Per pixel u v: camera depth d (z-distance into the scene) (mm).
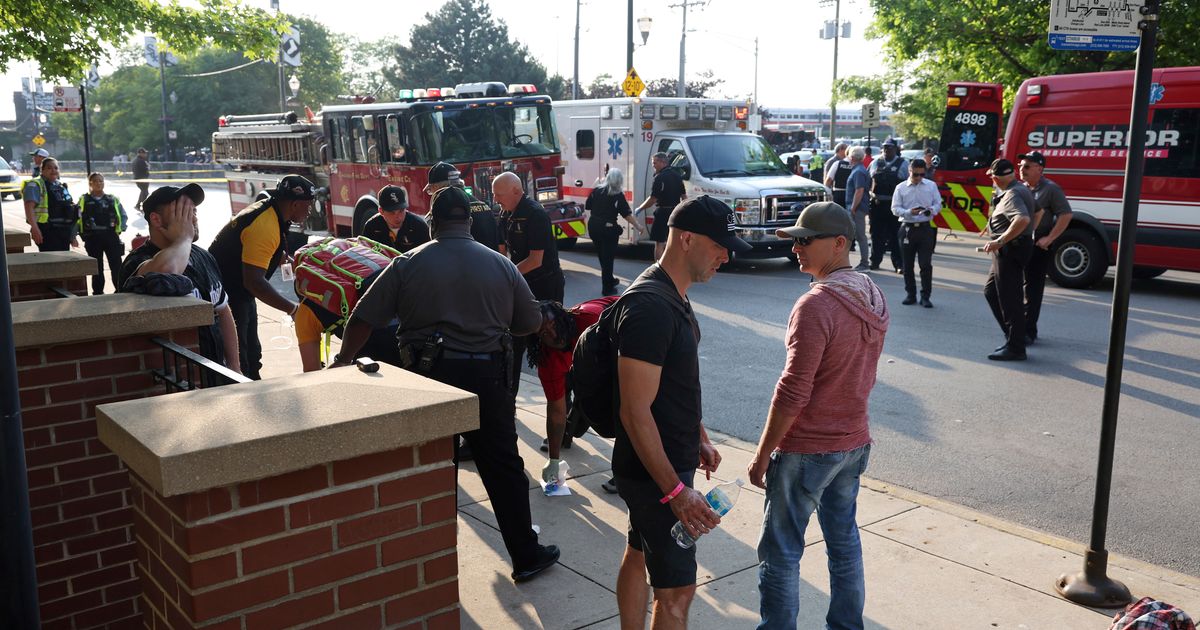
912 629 3822
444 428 2477
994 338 9469
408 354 4078
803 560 4465
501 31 75188
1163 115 11664
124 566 3758
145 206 4199
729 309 11219
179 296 3879
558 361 5023
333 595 2400
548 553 4348
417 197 13812
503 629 3842
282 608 2328
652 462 2871
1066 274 12727
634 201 15383
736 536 4723
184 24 11836
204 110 89188
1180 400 7320
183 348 3465
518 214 7223
